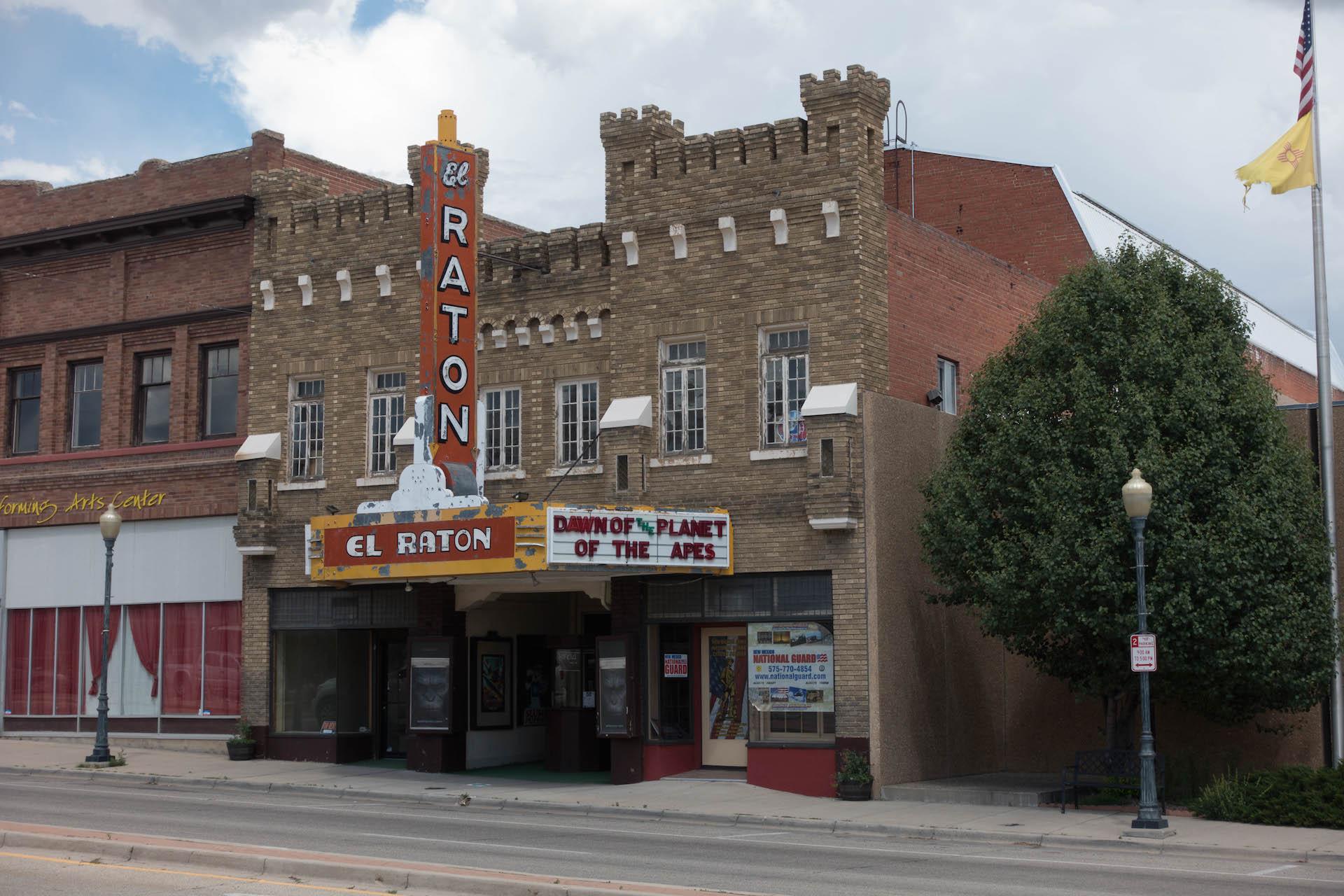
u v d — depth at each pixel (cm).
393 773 2794
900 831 2016
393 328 2978
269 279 3134
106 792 2478
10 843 1697
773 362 2569
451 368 2636
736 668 2612
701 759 2631
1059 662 2341
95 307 3416
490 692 2962
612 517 2398
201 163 3303
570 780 2680
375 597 2966
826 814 2162
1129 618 2111
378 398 3009
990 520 2289
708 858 1698
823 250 2517
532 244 2858
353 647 3020
